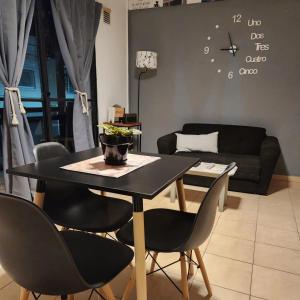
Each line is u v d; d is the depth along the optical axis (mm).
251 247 2211
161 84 4422
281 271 1917
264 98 3900
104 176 1233
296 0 3523
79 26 3229
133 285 1490
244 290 1729
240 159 3428
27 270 921
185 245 1185
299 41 3602
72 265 894
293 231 2479
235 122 4117
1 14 2291
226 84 4059
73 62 3207
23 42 2523
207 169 2861
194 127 4113
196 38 4090
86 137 3461
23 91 2971
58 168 1351
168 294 1681
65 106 3496
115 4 4070
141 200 1100
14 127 2430
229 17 3865
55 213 1593
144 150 4672
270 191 3496
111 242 1305
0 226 866
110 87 4152
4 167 2477
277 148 3219
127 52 4516
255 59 3846
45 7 3021
